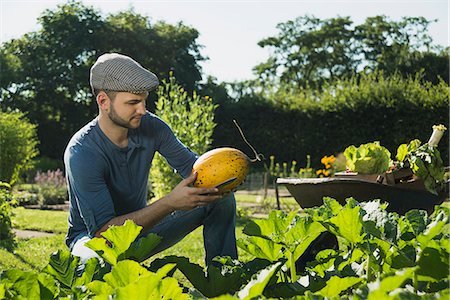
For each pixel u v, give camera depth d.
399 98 22.23
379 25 42.75
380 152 3.76
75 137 2.82
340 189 3.63
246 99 25.92
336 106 23.27
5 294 1.28
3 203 7.54
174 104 10.77
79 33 35.78
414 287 1.30
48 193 14.60
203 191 2.35
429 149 3.61
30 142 16.11
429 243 1.31
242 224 9.16
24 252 6.17
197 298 1.20
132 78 2.55
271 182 17.45
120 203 2.96
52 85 34.97
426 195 3.66
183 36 38.09
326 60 43.12
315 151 24.02
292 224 1.63
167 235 2.98
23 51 35.75
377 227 1.47
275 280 1.39
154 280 1.13
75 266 1.51
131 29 36.66
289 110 24.58
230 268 1.67
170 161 3.16
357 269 1.53
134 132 2.92
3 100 34.97
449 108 21.50
